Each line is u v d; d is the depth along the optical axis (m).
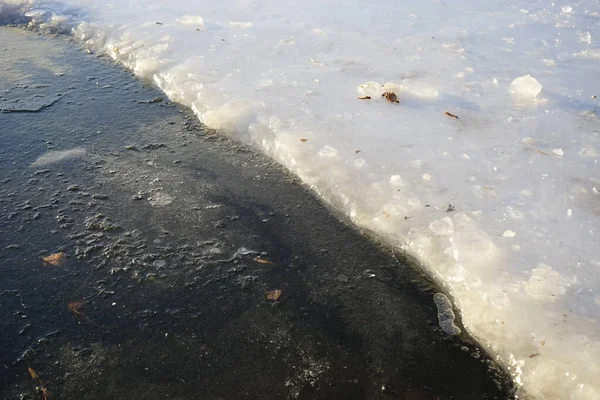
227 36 4.60
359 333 2.28
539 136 3.32
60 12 5.07
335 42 4.51
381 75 4.00
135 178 3.11
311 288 2.48
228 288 2.46
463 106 3.62
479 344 2.25
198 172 3.18
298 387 2.06
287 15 5.05
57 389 2.03
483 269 2.45
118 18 4.95
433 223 2.67
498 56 4.28
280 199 2.99
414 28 4.78
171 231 2.75
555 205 2.78
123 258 2.58
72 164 3.19
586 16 5.02
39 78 4.09
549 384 2.02
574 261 2.45
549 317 2.21
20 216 2.80
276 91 3.78
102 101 3.83
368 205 2.87
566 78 3.96
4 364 2.11
